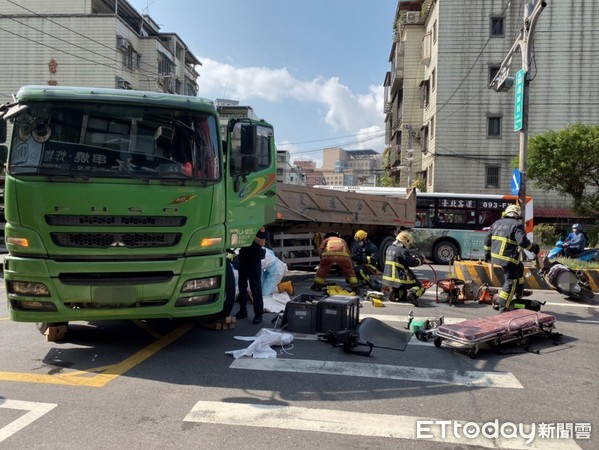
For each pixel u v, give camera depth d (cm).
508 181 2631
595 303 893
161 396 410
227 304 616
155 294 482
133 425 355
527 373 488
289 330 628
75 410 379
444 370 492
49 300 461
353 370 485
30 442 326
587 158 2006
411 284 852
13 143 464
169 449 320
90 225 461
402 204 1426
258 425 357
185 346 560
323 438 339
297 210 1018
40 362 496
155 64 3472
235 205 599
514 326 575
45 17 3009
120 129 484
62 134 470
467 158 2652
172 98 500
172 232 485
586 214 2084
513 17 2600
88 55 3014
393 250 859
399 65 3369
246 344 571
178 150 499
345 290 895
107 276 471
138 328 637
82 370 473
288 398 410
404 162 3347
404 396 420
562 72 2581
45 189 453
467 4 2622
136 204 470
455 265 1060
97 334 605
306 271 1295
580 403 412
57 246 457
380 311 781
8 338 583
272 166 731
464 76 2641
